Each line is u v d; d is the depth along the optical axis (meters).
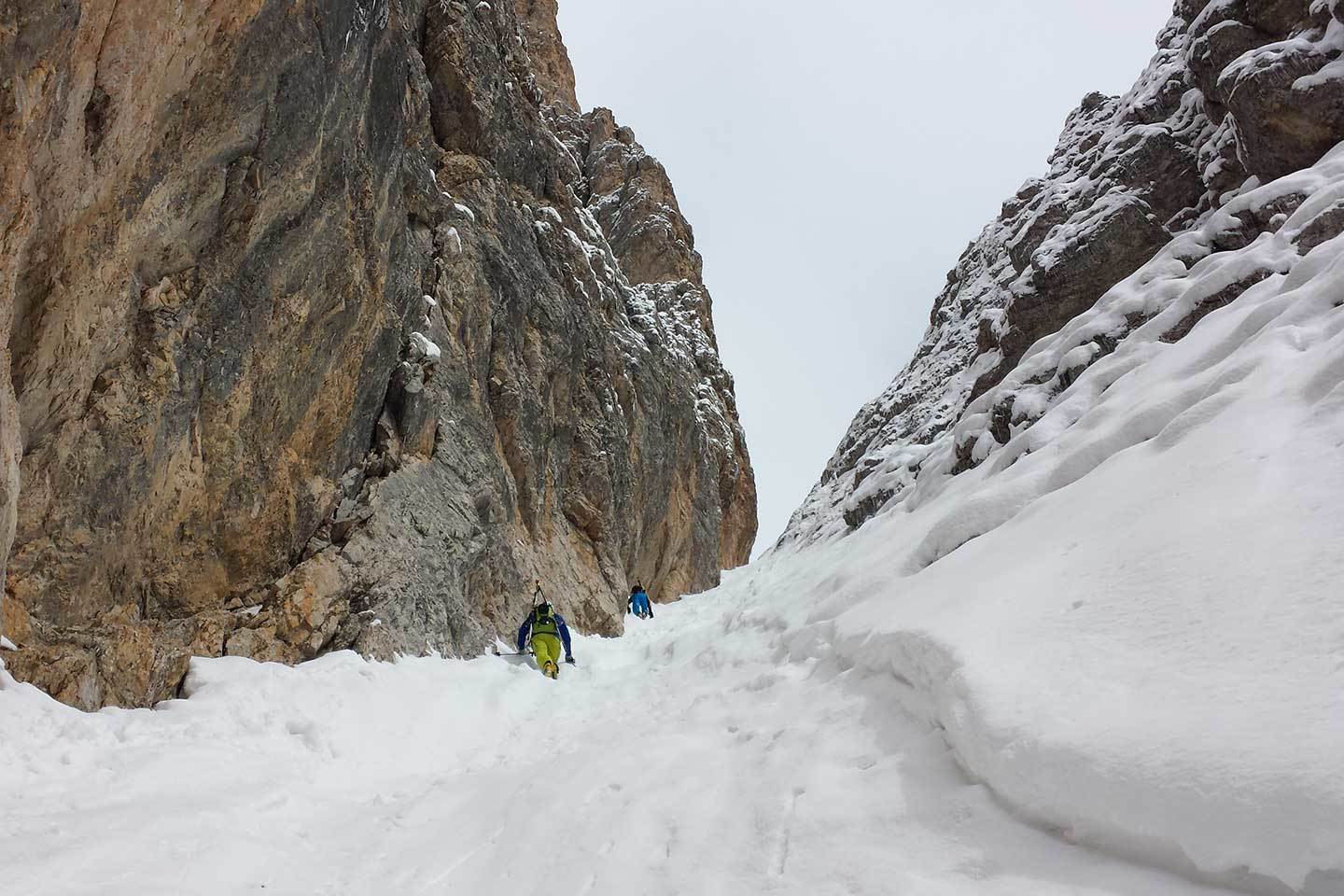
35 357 4.65
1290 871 1.72
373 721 5.99
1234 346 5.27
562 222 15.97
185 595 6.10
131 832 3.49
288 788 4.54
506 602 10.37
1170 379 5.57
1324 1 7.93
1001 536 4.93
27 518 4.80
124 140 4.84
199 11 5.02
